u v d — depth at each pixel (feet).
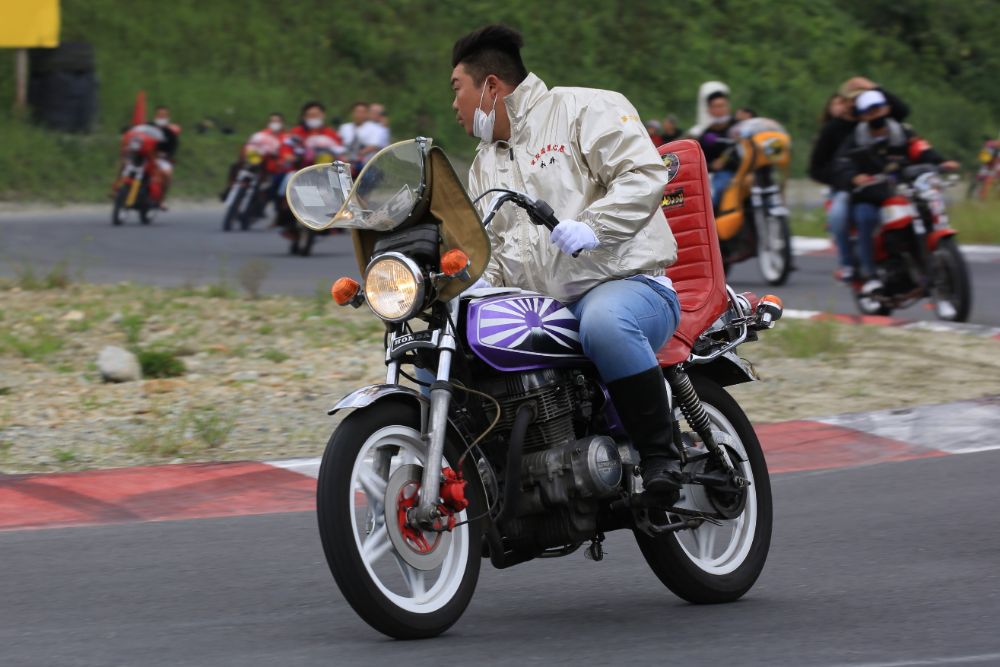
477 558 23.47
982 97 211.41
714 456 25.64
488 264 24.68
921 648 21.98
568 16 191.93
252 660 21.97
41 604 26.07
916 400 45.50
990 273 80.12
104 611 25.52
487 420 23.47
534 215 22.94
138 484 36.42
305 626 24.25
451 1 188.75
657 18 196.24
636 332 23.54
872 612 24.47
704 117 75.66
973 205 107.76
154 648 22.90
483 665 21.38
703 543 26.45
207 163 146.51
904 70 209.56
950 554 28.66
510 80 24.50
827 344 53.06
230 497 35.47
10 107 145.79
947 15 217.77
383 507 22.56
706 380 26.68
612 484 23.26
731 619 24.36
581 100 24.14
